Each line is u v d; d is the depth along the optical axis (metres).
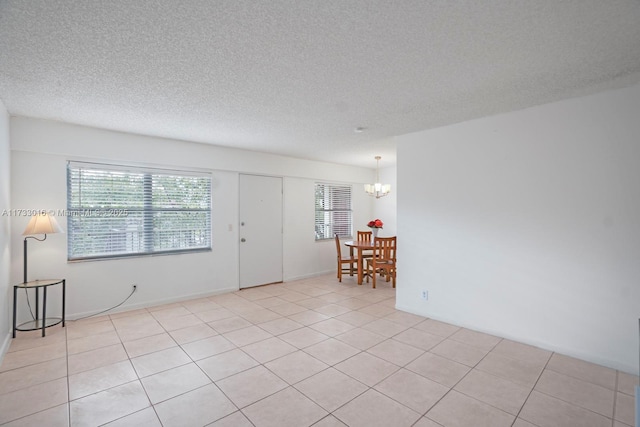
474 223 3.47
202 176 4.79
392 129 3.88
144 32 1.79
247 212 5.32
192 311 4.11
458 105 3.03
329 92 2.71
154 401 2.17
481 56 2.10
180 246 4.59
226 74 2.35
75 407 2.10
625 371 2.58
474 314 3.47
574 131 2.83
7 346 2.97
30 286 3.12
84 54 2.05
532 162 3.07
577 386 2.37
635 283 2.55
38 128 3.45
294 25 1.73
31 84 2.52
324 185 6.62
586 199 2.77
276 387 2.35
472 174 3.48
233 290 5.14
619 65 2.22
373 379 2.46
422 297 3.94
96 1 1.51
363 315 3.99
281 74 2.36
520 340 3.14
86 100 2.88
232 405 2.13
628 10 1.60
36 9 1.56
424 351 2.95
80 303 3.76
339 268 5.98
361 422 1.96
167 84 2.53
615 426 1.92
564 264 2.88
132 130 3.91
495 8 1.58
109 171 3.98
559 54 2.07
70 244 3.72
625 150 2.59
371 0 1.51
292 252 6.00
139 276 4.19
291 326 3.60
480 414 2.04
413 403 2.16
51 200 3.55
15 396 2.22
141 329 3.47
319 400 2.19
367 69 2.28
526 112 3.10
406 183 4.10
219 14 1.63
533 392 2.29
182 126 3.74
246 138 4.36
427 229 3.88
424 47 1.98
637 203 2.54
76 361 2.73
